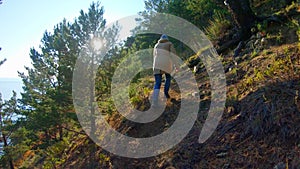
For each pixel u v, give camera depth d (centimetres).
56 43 841
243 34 696
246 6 688
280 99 390
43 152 877
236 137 395
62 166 761
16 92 1245
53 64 877
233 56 650
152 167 443
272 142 352
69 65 816
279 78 439
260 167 333
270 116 377
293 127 346
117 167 508
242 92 476
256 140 371
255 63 546
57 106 810
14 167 1255
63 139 859
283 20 642
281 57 499
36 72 920
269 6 801
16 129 1133
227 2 704
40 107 830
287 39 566
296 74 424
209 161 385
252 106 417
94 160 621
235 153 372
